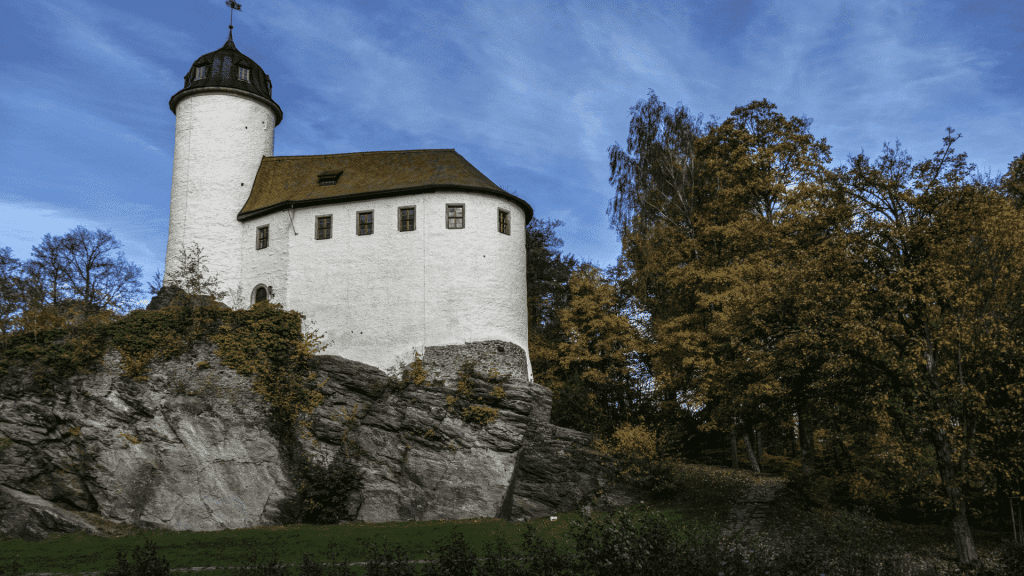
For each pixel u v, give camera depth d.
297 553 19.22
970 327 18.84
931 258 20.02
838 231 21.44
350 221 31.58
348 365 28.69
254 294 32.62
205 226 33.62
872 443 22.50
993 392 19.75
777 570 10.78
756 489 27.38
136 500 24.31
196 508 24.55
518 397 28.16
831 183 22.23
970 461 18.56
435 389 28.23
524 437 27.67
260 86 36.69
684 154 36.91
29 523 22.22
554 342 38.00
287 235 32.22
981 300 19.75
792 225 23.17
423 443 27.14
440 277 30.12
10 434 24.20
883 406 19.53
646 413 34.66
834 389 21.48
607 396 34.19
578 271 37.47
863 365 20.50
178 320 27.59
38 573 17.16
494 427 27.42
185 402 26.02
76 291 40.84
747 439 33.19
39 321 27.16
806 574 10.87
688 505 25.69
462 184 30.92
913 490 20.95
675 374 32.69
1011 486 19.75
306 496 25.34
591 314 35.44
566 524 23.72
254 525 24.64
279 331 29.27
